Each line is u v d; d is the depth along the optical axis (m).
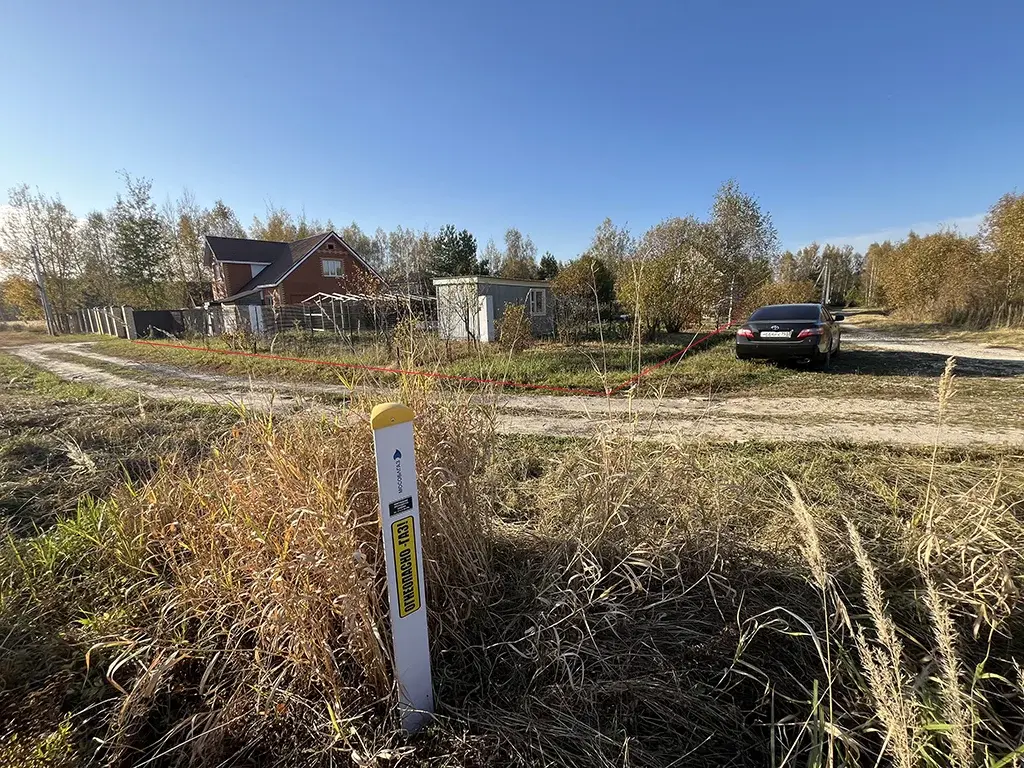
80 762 1.56
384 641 1.74
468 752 1.54
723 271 24.95
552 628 1.90
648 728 1.63
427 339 3.34
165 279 30.70
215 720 1.68
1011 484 2.97
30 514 3.42
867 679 1.58
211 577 1.96
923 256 22.72
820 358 8.79
